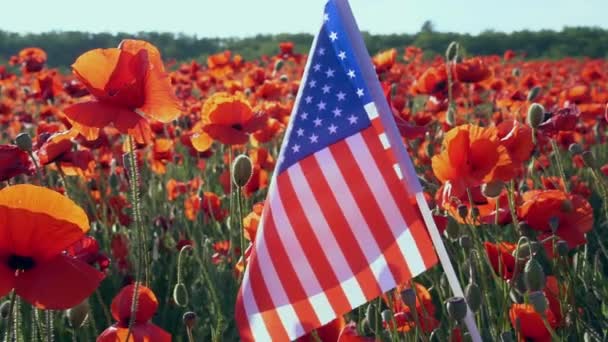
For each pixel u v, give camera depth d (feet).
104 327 16.96
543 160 25.96
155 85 11.53
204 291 18.06
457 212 14.57
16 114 41.68
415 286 13.26
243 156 13.10
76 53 147.13
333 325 11.53
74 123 11.91
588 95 28.73
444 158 13.61
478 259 15.23
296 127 11.36
